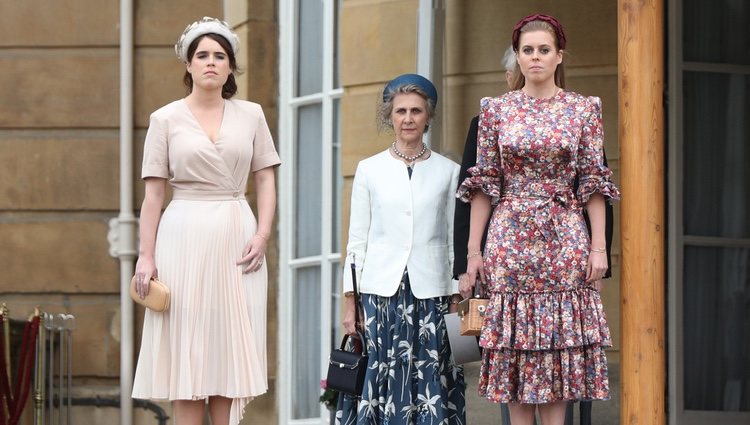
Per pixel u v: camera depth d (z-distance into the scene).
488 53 17.98
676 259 17.31
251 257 13.39
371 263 14.12
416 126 14.20
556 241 12.51
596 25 17.44
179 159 13.31
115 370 21.56
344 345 14.29
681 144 17.42
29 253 21.88
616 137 17.27
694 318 17.42
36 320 19.28
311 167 20.06
